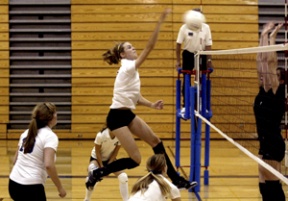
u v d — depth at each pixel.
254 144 7.23
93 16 12.90
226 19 12.85
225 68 8.69
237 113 8.01
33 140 4.86
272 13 12.91
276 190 5.31
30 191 4.80
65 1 12.87
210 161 10.30
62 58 12.95
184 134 12.81
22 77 12.98
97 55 12.94
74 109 12.97
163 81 12.90
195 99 8.23
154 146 6.13
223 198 7.57
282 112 5.28
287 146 4.73
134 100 5.97
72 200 7.31
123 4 12.86
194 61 8.59
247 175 9.11
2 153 10.98
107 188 8.08
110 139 6.57
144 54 5.64
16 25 12.98
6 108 12.95
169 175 6.21
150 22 12.86
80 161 10.14
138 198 4.72
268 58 5.38
